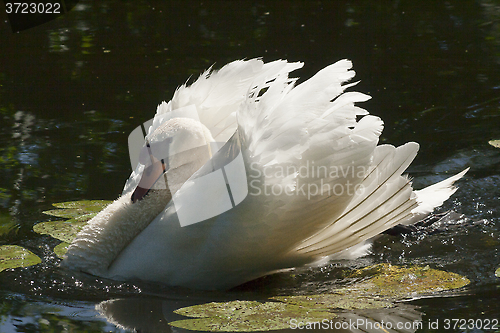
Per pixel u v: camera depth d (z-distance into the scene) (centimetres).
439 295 759
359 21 1984
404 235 976
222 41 1848
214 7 2152
